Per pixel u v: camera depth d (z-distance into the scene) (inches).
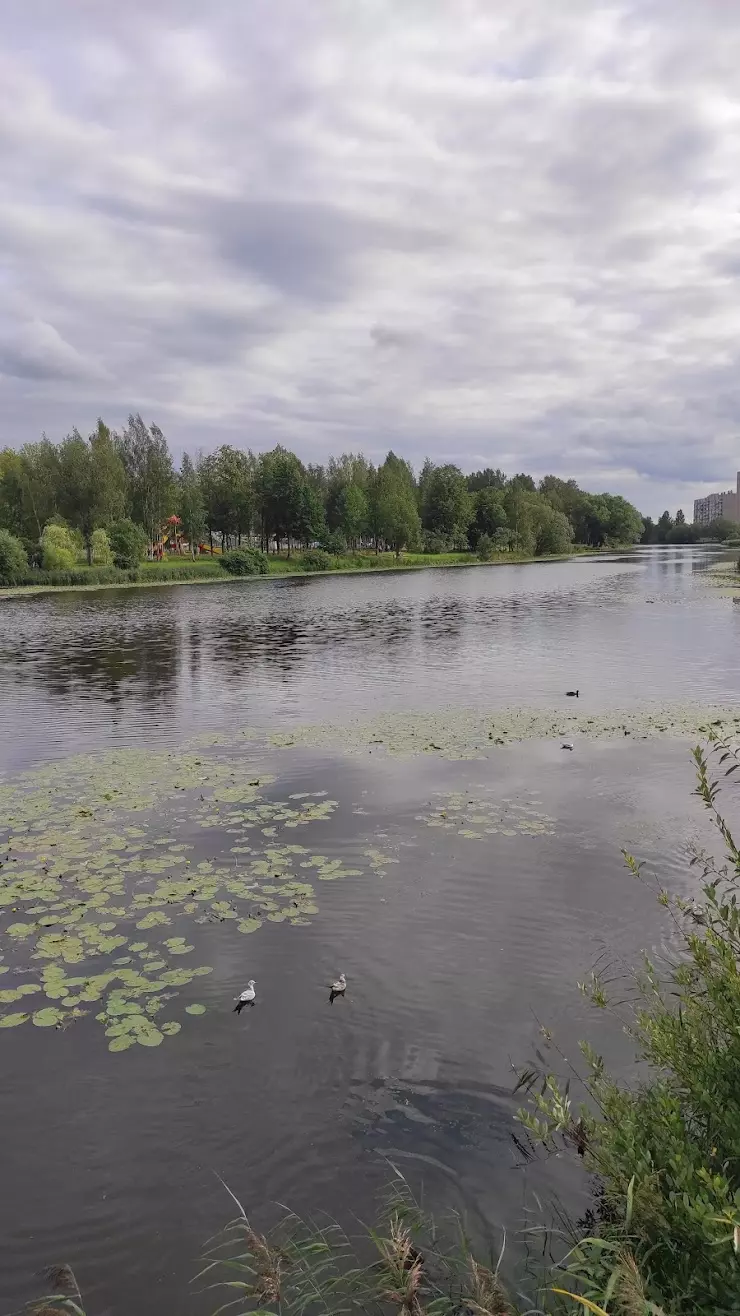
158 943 278.5
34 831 389.1
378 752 518.0
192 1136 189.8
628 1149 135.7
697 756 168.1
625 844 353.4
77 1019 236.1
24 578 2568.9
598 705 639.8
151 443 3435.0
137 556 2874.0
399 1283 145.0
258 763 500.7
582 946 268.4
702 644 984.9
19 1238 163.3
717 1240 108.6
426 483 4712.1
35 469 3152.1
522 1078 202.8
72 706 696.4
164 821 398.9
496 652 964.6
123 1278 153.6
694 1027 152.7
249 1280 152.1
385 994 244.2
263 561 3245.6
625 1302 113.6
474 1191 171.2
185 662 947.3
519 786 439.2
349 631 1237.1
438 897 307.4
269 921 292.0
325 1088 204.8
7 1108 199.9
